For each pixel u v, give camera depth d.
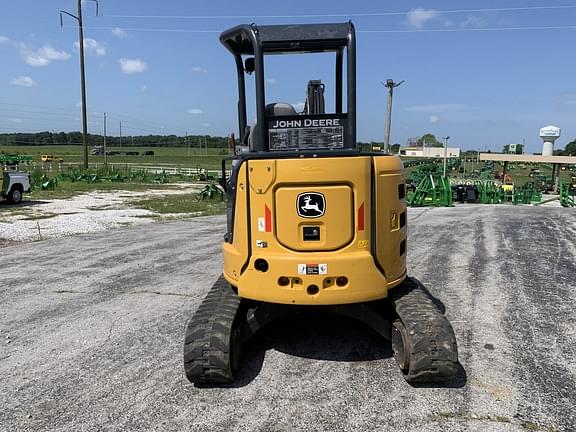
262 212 3.89
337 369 4.33
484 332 5.17
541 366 4.36
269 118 4.24
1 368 4.51
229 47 4.80
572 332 5.16
